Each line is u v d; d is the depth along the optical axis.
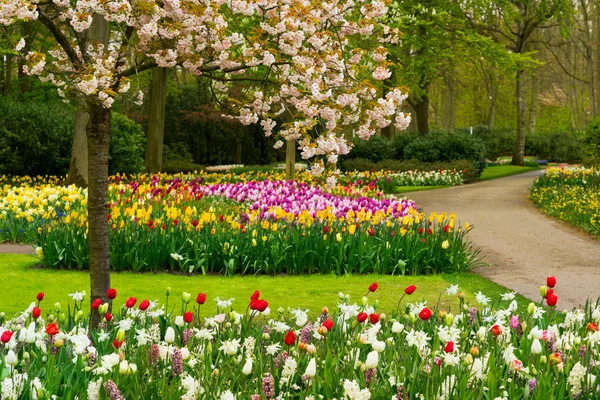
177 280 9.13
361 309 4.66
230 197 13.75
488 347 4.07
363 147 32.09
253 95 7.28
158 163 26.64
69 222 10.38
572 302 7.91
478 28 34.66
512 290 8.62
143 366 3.72
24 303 7.66
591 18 44.41
